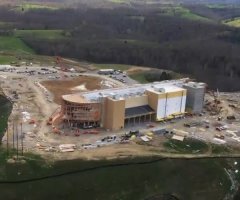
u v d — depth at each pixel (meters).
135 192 146.75
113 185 148.12
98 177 151.00
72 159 159.00
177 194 149.12
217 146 181.88
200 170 163.00
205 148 179.50
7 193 137.38
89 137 179.88
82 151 166.00
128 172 155.50
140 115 199.00
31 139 174.62
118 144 175.00
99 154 164.50
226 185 157.62
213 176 160.88
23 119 197.25
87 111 187.12
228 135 195.38
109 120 189.50
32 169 150.50
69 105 186.00
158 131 192.25
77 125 189.88
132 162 161.00
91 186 146.12
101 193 143.62
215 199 149.38
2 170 148.25
